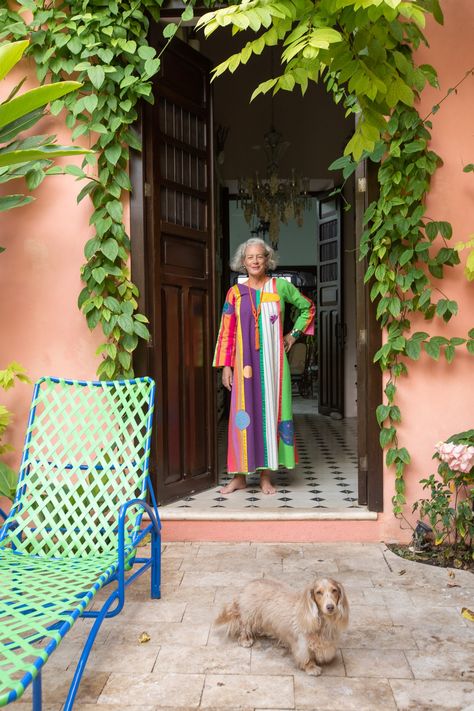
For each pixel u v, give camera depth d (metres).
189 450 4.12
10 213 3.77
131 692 2.13
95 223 3.58
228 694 2.12
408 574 3.17
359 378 3.74
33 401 2.96
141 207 3.68
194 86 4.20
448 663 2.31
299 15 2.29
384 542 3.64
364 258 3.72
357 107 3.35
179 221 4.04
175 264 3.99
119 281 3.65
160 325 3.81
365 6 2.01
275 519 3.67
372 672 2.25
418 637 2.51
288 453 4.17
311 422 7.75
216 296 4.45
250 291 4.16
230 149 7.59
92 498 2.79
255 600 2.42
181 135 4.07
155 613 2.74
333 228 8.00
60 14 3.48
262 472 4.21
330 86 3.45
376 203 3.55
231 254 13.73
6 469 3.44
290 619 2.27
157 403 3.77
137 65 3.54
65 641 2.50
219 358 4.18
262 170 7.65
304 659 2.22
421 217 3.51
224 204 8.23
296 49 2.08
